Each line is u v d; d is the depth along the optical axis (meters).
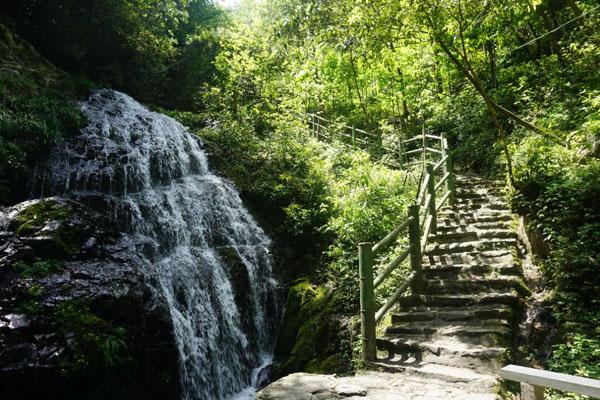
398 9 6.43
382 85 12.40
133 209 8.27
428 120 13.06
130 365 5.36
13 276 5.43
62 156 8.71
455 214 7.40
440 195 8.27
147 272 6.61
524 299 5.15
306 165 10.91
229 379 7.28
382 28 6.64
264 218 10.20
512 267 5.56
